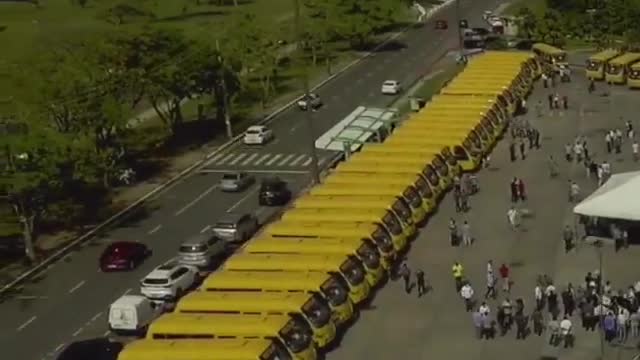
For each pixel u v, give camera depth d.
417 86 122.88
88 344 49.03
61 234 74.19
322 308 47.44
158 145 97.56
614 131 86.06
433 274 57.97
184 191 84.25
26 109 77.75
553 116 99.88
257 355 40.72
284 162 92.25
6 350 53.16
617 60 114.12
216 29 133.88
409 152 73.81
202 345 41.75
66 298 60.84
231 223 67.62
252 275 49.78
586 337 48.00
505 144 89.00
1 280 64.75
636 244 60.59
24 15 172.00
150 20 157.25
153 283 56.81
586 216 61.44
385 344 48.62
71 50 91.25
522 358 46.19
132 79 92.88
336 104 116.12
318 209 60.47
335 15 150.62
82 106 80.81
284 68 138.50
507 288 54.19
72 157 72.12
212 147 98.94
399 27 172.75
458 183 72.94
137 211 78.94
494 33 152.62
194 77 100.19
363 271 53.31
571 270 57.03
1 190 65.75
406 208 63.44
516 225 65.56
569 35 141.00
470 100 91.56
